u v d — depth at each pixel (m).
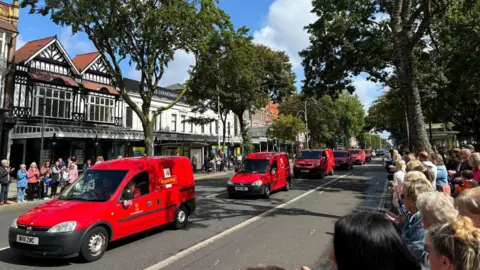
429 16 10.75
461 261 1.63
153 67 17.16
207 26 15.48
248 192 12.92
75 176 16.11
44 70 24.75
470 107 26.53
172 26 15.11
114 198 6.52
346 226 1.62
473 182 5.91
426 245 1.87
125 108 30.67
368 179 21.31
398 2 11.41
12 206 13.17
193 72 18.69
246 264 5.66
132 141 27.92
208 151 35.91
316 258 5.95
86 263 5.80
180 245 6.88
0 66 21.67
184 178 8.71
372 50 17.77
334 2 12.80
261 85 31.23
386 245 1.51
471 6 11.98
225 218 9.57
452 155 10.37
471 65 18.80
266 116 63.78
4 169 13.45
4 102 22.25
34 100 23.80
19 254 6.36
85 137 22.84
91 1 14.10
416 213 3.36
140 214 7.05
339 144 74.44
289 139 45.66
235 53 17.61
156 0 15.50
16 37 23.28
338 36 18.08
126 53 16.11
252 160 14.41
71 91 26.12
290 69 33.69
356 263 1.53
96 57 28.58
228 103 28.34
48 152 23.27
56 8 14.45
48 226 5.62
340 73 19.03
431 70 20.66
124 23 15.32
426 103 25.08
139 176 7.34
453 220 1.83
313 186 17.59
